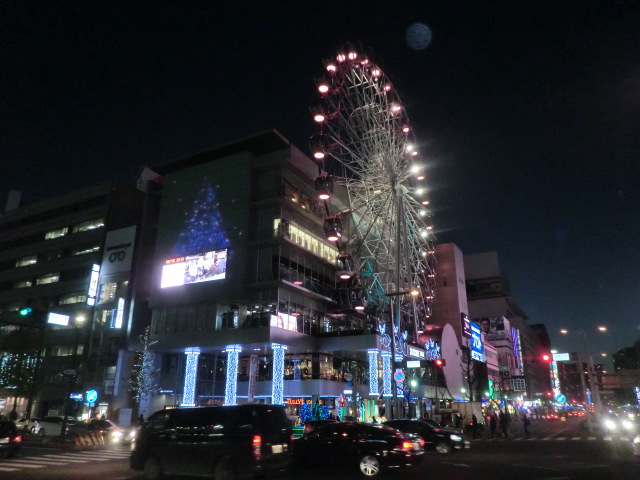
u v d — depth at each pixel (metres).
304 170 56.06
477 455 25.75
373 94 49.50
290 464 15.45
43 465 21.22
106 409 56.38
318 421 27.95
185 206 56.09
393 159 48.59
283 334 48.50
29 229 75.81
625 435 40.00
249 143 55.81
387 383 50.41
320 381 50.41
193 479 16.22
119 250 63.75
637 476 17.61
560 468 20.08
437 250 89.75
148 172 75.31
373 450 17.69
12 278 74.12
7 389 59.88
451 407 60.12
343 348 51.34
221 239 52.50
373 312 53.22
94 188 71.19
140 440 16.52
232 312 50.28
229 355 50.03
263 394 53.00
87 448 30.14
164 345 51.84
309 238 56.31
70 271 68.62
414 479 17.00
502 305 117.69
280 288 50.06
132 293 59.97
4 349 59.09
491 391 73.31
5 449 22.70
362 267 54.94
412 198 52.09
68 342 63.78
